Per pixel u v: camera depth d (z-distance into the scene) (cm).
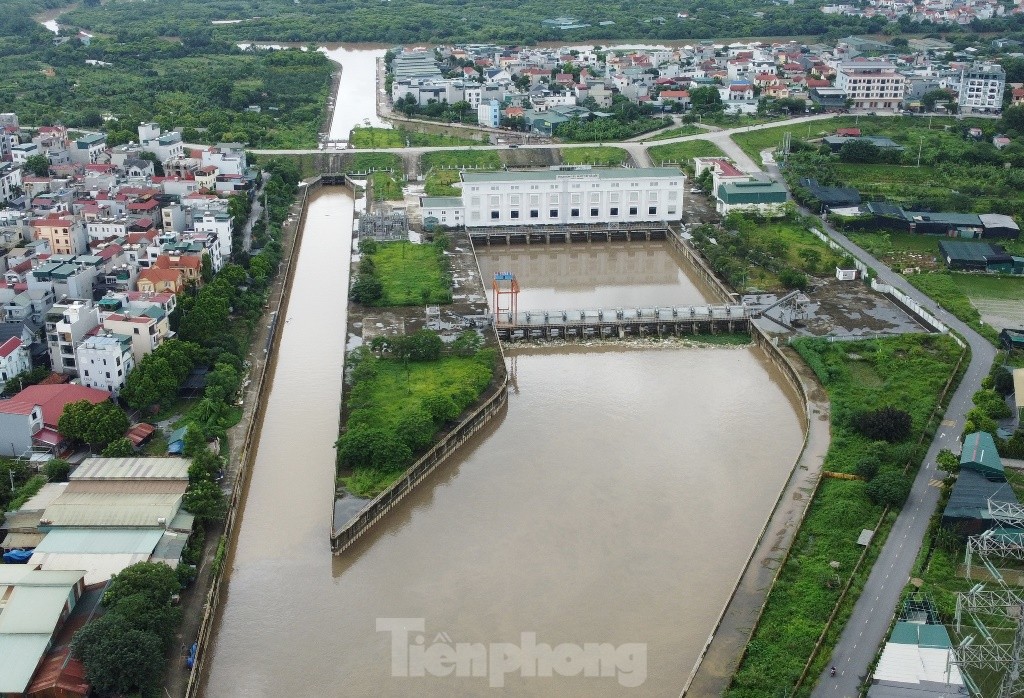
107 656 18525
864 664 19538
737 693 18962
